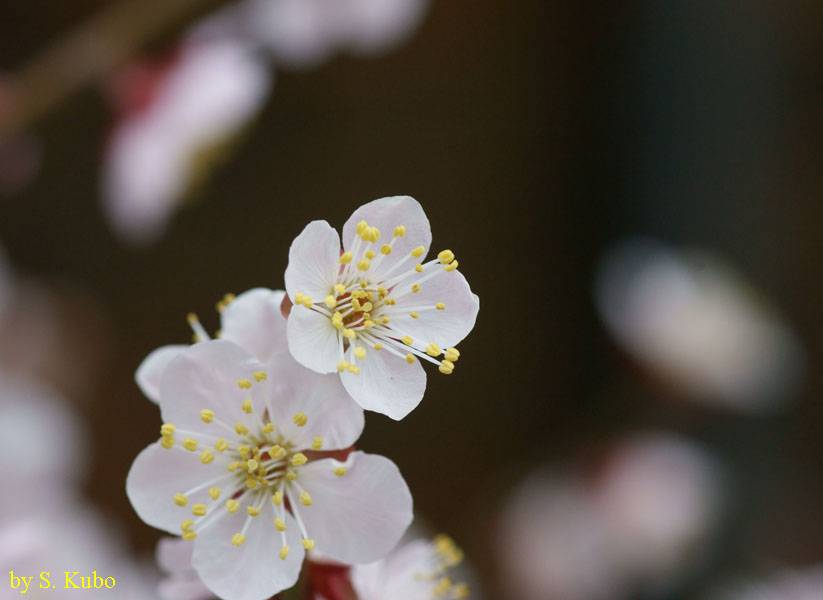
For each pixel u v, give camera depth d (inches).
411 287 13.0
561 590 28.2
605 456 28.2
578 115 41.3
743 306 29.1
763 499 32.1
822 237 38.2
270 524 13.0
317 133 42.4
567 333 42.9
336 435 12.9
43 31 38.1
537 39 41.6
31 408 21.7
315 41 19.4
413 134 42.8
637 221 36.4
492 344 43.1
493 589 29.6
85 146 39.4
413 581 13.9
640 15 37.0
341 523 12.9
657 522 27.5
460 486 41.5
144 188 18.0
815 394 38.6
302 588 13.2
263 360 13.1
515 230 43.1
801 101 37.7
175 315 41.8
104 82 18.6
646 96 36.4
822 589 25.0
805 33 37.4
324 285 12.9
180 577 13.5
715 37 35.3
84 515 20.3
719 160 35.2
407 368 12.9
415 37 41.8
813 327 39.1
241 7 19.1
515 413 42.6
